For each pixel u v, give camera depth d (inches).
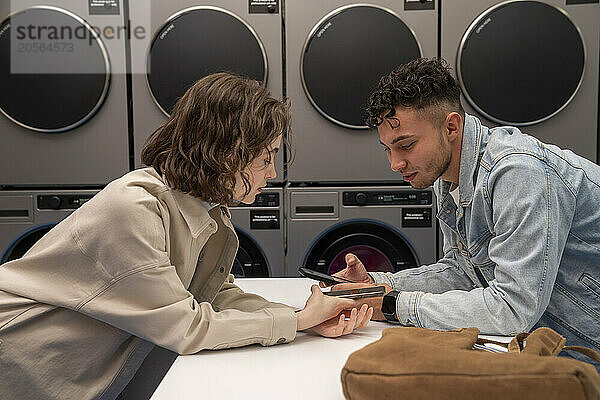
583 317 58.8
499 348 45.8
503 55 115.0
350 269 66.0
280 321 49.4
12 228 118.8
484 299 51.3
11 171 118.5
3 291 52.1
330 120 117.5
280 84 117.9
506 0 114.5
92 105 116.3
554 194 52.1
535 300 49.6
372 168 118.9
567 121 116.9
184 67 116.6
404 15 115.6
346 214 119.4
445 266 66.6
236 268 123.3
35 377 51.4
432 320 51.8
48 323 51.8
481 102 116.3
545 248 50.0
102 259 49.0
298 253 120.4
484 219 56.8
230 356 47.3
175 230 52.4
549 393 29.3
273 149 55.1
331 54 116.1
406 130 55.9
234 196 55.7
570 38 114.4
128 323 48.3
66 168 118.4
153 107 117.9
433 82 55.6
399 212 119.1
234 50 116.3
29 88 116.0
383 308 54.2
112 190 50.3
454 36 115.4
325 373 43.3
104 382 53.1
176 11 116.1
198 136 51.7
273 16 116.0
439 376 31.2
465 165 57.0
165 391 39.9
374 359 33.7
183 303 48.0
